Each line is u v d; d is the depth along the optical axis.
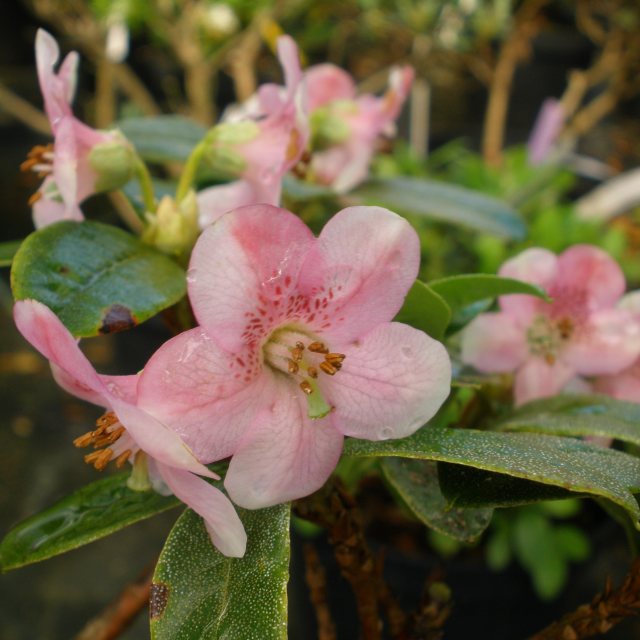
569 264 0.19
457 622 0.33
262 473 0.13
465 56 0.62
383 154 0.57
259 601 0.12
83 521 0.14
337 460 0.13
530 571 0.32
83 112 0.64
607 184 0.56
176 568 0.13
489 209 0.27
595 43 0.72
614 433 0.15
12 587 0.40
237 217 0.12
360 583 0.16
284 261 0.12
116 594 0.40
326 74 0.26
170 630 0.12
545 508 0.32
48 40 0.16
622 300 0.19
